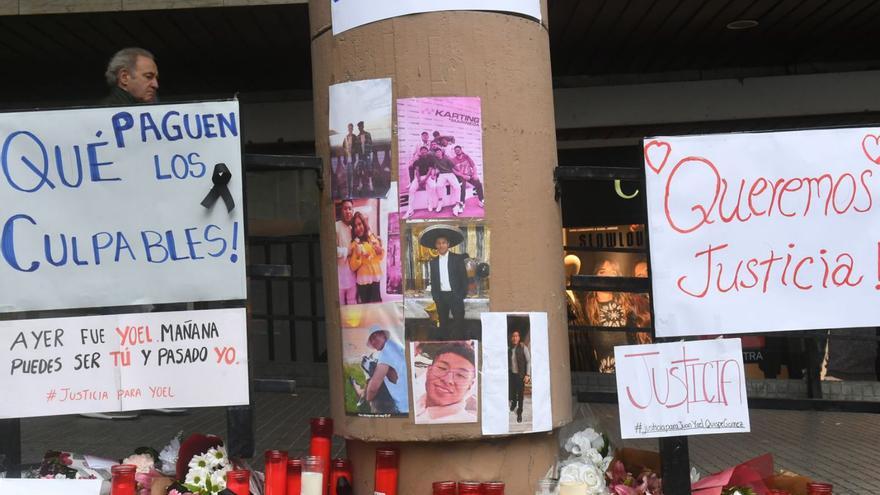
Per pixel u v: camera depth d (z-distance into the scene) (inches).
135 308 137.1
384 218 133.7
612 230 407.5
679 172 135.8
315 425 143.5
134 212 133.2
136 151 133.3
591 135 419.2
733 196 136.0
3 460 137.9
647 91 404.8
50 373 131.0
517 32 137.9
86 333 132.3
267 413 308.5
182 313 133.0
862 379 397.1
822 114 399.9
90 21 315.9
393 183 133.6
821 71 398.6
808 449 254.2
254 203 401.7
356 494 139.6
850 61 397.4
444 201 132.7
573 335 396.2
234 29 333.1
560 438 153.3
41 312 134.6
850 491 203.9
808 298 136.0
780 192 136.6
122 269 132.8
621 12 323.9
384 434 133.5
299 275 391.9
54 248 132.2
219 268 133.3
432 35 133.5
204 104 133.5
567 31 346.0
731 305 135.1
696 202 135.6
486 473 134.5
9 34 327.9
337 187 138.3
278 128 410.6
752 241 135.9
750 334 138.0
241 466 141.3
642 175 135.8
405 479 135.0
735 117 402.0
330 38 139.9
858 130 137.6
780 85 399.5
